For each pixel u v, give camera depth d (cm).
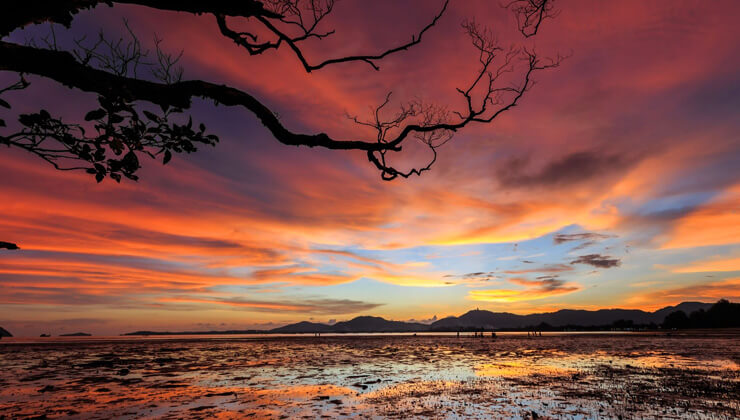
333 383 2147
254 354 4778
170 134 305
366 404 1565
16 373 2789
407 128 423
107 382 2275
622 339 8244
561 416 1323
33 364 3509
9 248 282
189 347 6894
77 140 280
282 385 2089
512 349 5300
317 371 2764
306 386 2044
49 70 257
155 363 3531
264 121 355
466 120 448
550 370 2641
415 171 466
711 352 4081
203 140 319
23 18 242
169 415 1426
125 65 284
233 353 5012
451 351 5047
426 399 1645
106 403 1638
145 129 297
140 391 1930
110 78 275
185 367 3134
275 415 1403
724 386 1853
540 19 455
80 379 2423
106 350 5900
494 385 1989
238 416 1395
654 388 1825
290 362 3538
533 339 9400
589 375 2339
